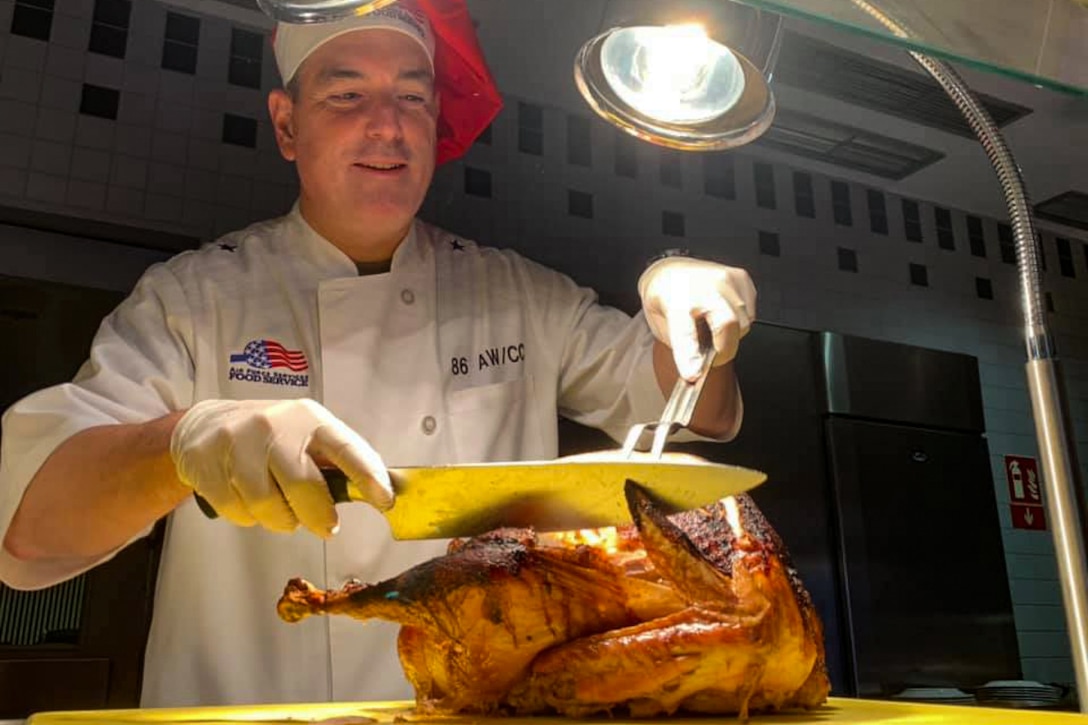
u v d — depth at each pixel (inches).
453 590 39.4
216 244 70.2
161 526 94.7
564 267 122.2
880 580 111.7
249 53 113.0
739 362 110.3
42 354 98.0
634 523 37.8
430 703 42.4
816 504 111.3
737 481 39.0
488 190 120.3
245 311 65.2
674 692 38.5
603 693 38.6
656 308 58.3
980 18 42.4
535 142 125.0
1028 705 100.3
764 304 133.0
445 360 68.5
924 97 119.9
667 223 130.3
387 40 63.0
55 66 103.0
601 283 123.7
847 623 108.7
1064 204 153.4
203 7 110.7
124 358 57.9
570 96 125.8
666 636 37.9
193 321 63.2
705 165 135.3
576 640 39.9
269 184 110.7
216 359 63.6
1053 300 160.9
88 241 103.0
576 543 42.3
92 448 45.6
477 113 74.4
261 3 36.7
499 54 115.4
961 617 116.6
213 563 60.3
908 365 121.9
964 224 156.3
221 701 57.8
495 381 69.2
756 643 37.8
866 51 108.9
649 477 38.6
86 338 99.7
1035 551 146.3
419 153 64.0
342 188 62.8
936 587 115.6
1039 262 52.6
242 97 111.3
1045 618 143.3
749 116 51.6
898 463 117.4
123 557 93.6
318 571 60.6
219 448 38.3
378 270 71.7
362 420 63.4
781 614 39.6
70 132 102.3
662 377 65.4
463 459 65.2
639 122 51.8
